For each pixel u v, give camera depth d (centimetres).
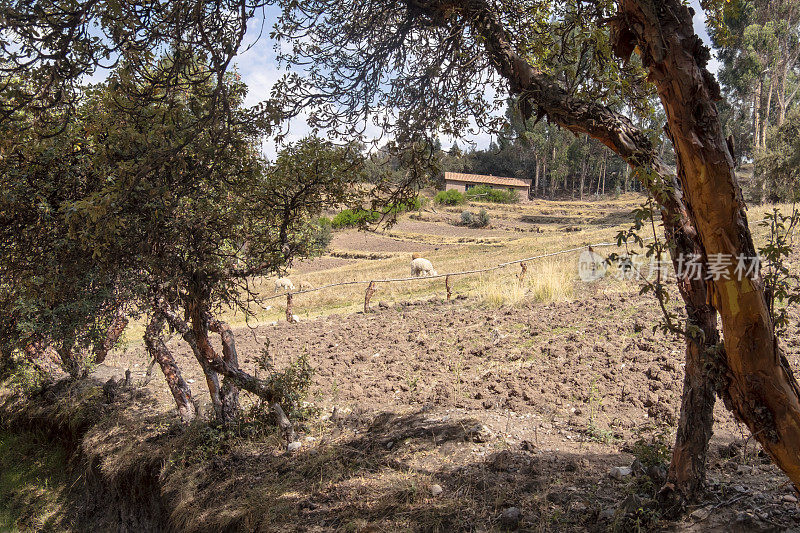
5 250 602
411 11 480
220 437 730
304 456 669
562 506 452
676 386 636
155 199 518
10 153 546
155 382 1129
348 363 997
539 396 695
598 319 973
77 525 887
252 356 1162
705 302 359
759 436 308
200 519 611
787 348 671
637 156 371
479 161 9562
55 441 1107
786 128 3219
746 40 4200
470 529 447
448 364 895
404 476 564
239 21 441
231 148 536
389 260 3591
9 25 378
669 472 407
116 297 712
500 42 415
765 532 346
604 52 348
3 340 730
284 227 619
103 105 511
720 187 280
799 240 1204
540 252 2486
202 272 613
